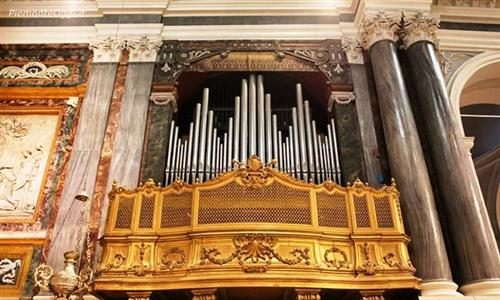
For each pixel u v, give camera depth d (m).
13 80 6.44
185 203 4.61
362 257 4.43
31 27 6.89
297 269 4.20
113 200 4.69
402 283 4.28
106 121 6.02
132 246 4.42
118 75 6.45
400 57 6.43
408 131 5.48
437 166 5.38
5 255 5.22
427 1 6.58
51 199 5.57
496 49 6.96
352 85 6.45
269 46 6.80
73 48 6.76
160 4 7.00
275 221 4.44
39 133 6.09
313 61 6.70
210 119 6.42
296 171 5.74
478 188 5.33
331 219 4.59
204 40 6.84
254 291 4.45
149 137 5.95
